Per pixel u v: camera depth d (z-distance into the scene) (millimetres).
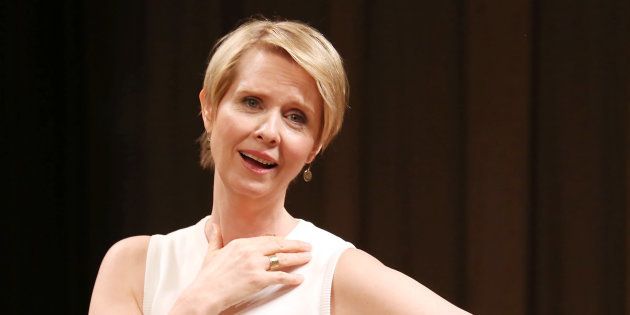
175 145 12383
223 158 5410
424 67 11039
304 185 11633
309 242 5520
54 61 12711
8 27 12102
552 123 10414
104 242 12820
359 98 11219
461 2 10820
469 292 10602
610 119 10125
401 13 11125
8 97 12125
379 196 11250
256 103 5328
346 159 11234
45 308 12711
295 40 5270
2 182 12117
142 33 12523
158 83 12414
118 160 12703
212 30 12125
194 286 5293
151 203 12516
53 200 12758
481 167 10500
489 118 10461
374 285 5035
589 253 10242
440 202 10977
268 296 5305
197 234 5988
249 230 5656
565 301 10375
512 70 10352
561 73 10344
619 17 10070
